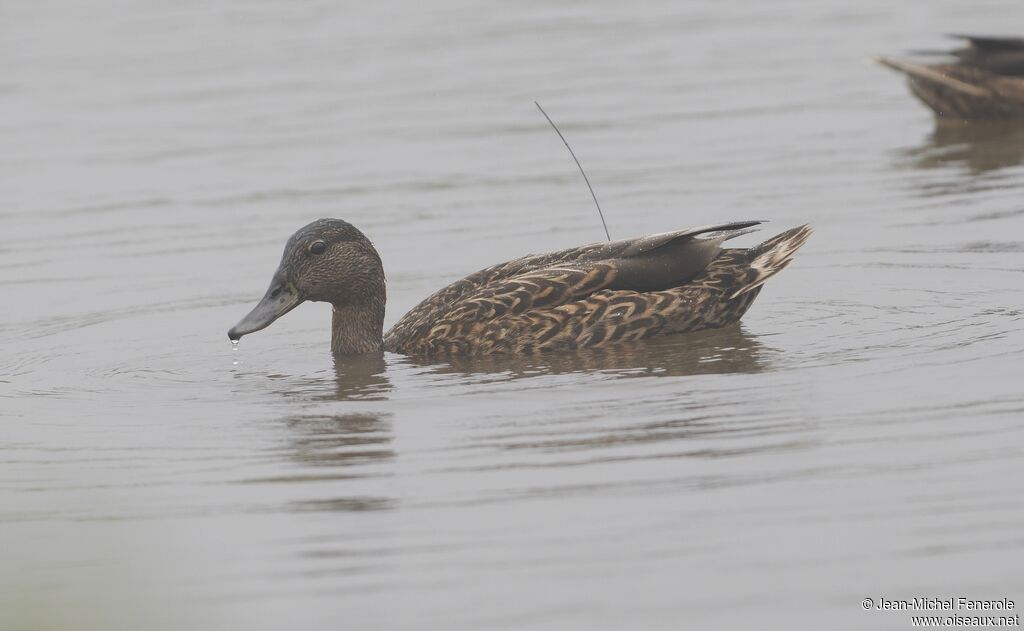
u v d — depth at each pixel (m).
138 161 25.19
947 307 15.90
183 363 15.65
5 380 15.25
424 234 20.23
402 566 10.26
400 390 14.24
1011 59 25.56
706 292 15.38
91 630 6.69
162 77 31.62
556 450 12.31
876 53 30.98
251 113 28.23
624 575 9.96
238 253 19.88
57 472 12.43
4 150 26.33
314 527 11.01
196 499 11.68
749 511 10.85
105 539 10.48
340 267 15.60
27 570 9.90
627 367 14.45
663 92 28.47
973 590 9.57
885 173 22.36
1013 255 17.77
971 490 10.97
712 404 13.21
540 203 21.48
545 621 9.41
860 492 11.06
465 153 24.70
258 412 13.82
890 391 13.23
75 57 33.75
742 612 9.43
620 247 15.58
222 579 10.17
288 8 39.00
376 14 37.94
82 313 17.66
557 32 35.03
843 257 18.30
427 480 11.82
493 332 15.14
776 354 14.61
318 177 23.66
